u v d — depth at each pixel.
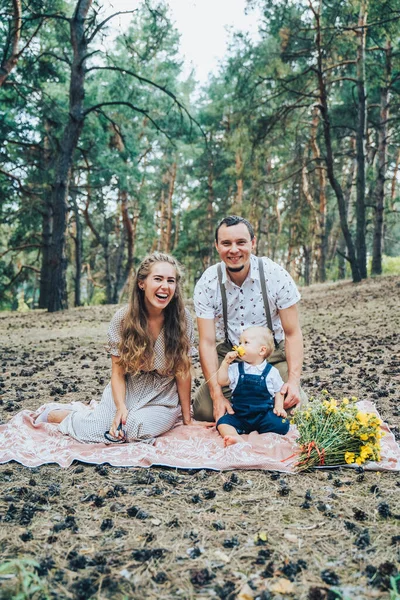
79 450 3.89
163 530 2.73
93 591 2.22
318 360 7.62
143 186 29.89
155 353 4.20
